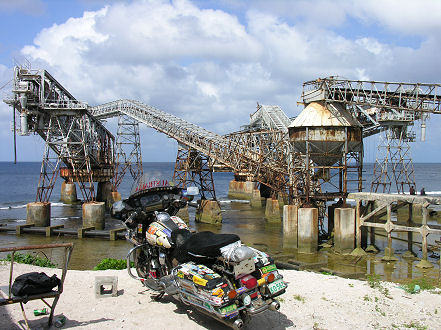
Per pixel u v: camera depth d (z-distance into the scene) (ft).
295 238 115.96
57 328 26.58
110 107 230.48
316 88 118.01
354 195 108.88
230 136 221.05
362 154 118.32
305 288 38.75
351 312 32.14
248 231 152.76
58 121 165.27
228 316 23.48
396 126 157.79
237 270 24.38
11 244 121.70
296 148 123.95
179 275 26.43
